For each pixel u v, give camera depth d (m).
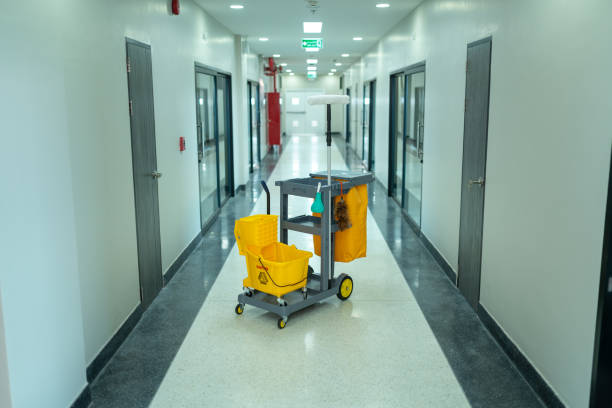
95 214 3.01
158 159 4.34
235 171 9.15
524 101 2.93
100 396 2.78
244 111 9.54
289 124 25.50
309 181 4.13
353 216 4.00
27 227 2.14
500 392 2.81
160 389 2.85
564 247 2.46
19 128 2.09
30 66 2.18
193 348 3.33
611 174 2.05
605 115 2.10
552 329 2.60
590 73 2.21
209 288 4.43
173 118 4.86
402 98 7.68
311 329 3.60
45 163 2.29
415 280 4.62
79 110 2.80
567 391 2.46
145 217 3.96
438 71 5.19
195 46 5.89
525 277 2.94
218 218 7.21
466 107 4.12
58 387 2.40
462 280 4.25
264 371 3.03
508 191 3.20
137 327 3.65
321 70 21.14
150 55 4.12
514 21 3.08
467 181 4.09
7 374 2.01
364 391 2.82
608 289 2.11
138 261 3.79
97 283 3.03
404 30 7.21
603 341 2.15
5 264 1.99
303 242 5.91
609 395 2.19
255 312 3.90
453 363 3.13
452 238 4.60
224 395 2.79
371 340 3.43
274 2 5.94
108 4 3.24
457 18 4.43
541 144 2.71
